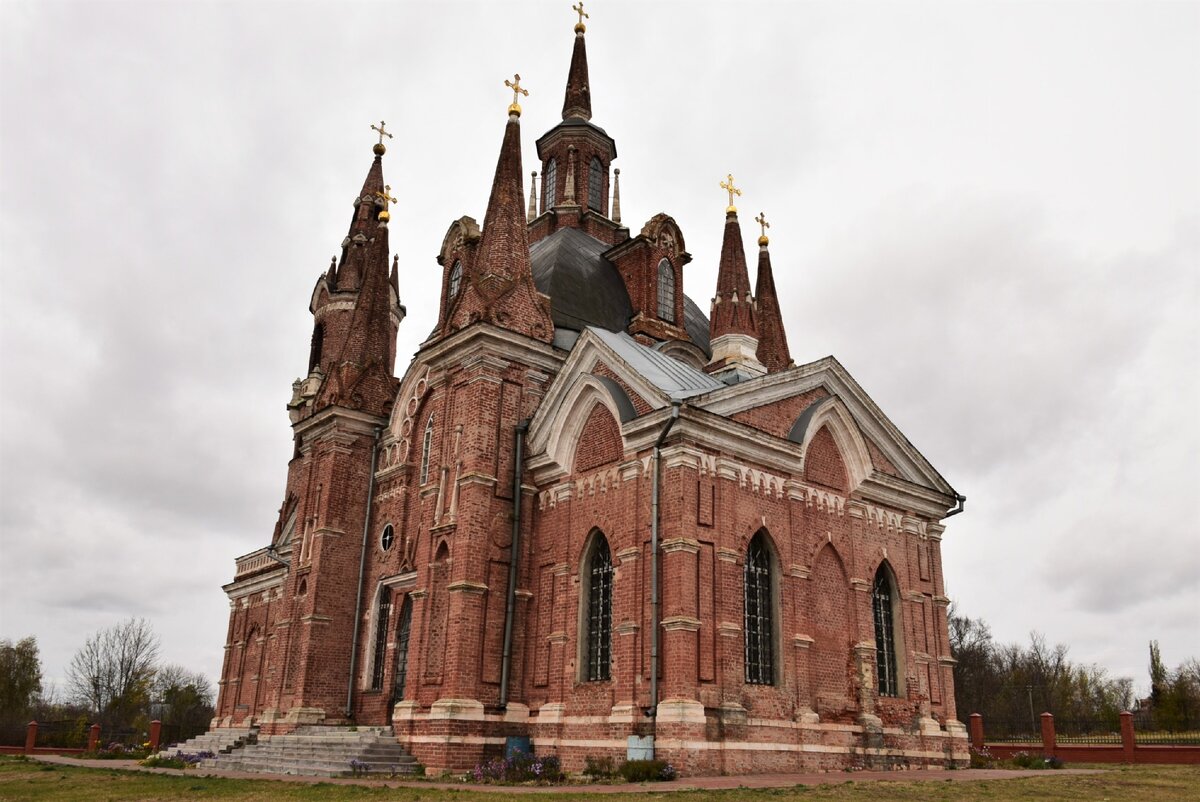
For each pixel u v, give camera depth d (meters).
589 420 30.08
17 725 65.94
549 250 41.06
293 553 39.91
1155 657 79.44
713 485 26.81
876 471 32.28
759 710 25.91
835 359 32.00
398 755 28.78
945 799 17.98
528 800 17.86
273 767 30.45
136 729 74.56
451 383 33.31
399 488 37.59
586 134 49.69
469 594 29.28
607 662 27.22
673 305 42.09
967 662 101.56
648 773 22.83
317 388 54.25
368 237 58.47
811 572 29.12
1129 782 22.20
